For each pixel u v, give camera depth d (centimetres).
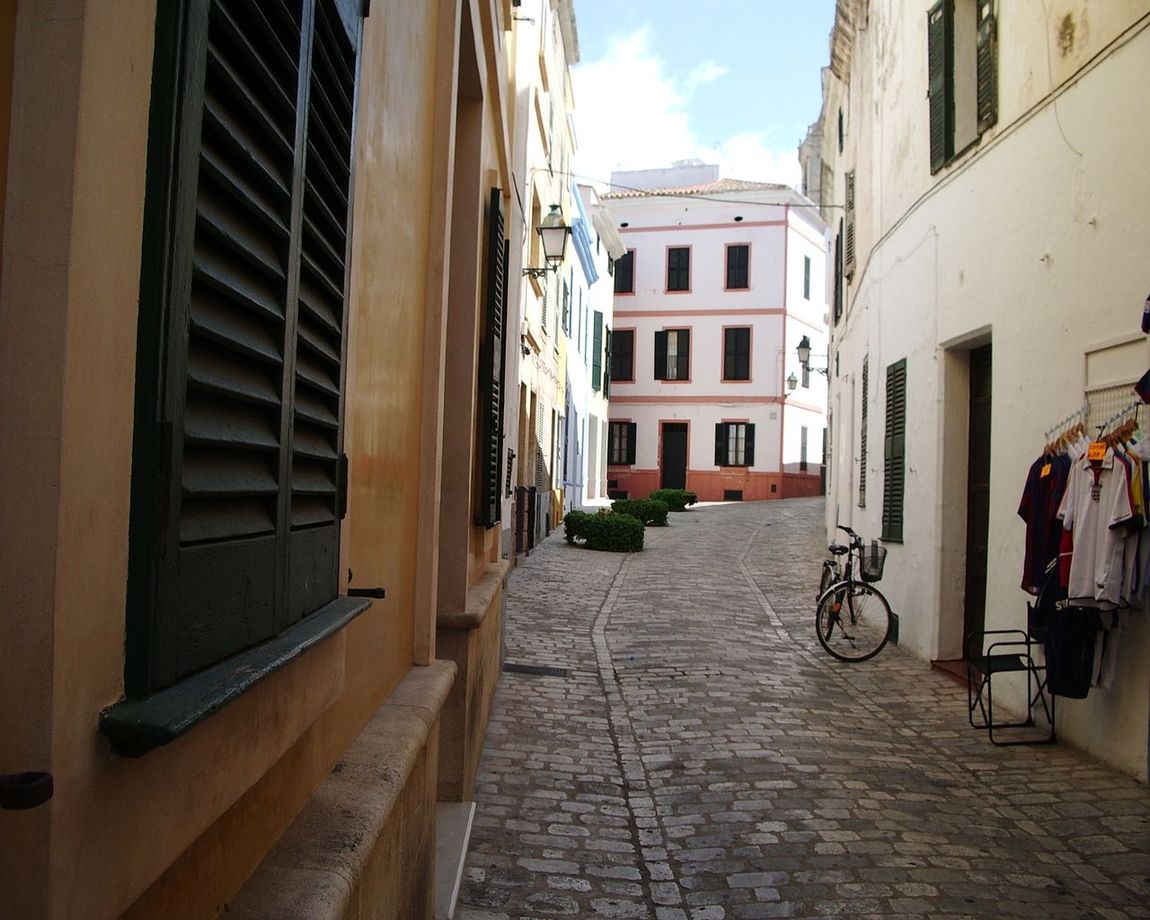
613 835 474
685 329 4072
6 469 98
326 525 198
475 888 407
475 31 464
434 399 362
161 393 117
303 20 162
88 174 101
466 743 484
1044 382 654
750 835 473
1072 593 539
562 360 2334
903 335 974
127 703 113
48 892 97
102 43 103
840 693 778
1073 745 610
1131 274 554
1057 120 643
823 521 2806
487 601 522
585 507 2994
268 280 153
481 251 559
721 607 1231
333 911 162
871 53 1176
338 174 201
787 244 3988
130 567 115
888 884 416
